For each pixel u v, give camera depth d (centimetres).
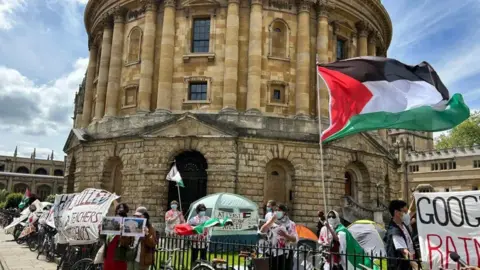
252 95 3697
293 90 3897
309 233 2053
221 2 3909
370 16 4650
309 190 3588
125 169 3706
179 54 3903
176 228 1716
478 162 7181
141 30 4128
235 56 3756
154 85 3925
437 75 1355
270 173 3666
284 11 3975
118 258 1165
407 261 989
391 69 1352
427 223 1028
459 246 987
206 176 3553
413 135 9238
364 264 1242
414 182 7844
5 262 2062
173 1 3931
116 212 1221
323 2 4047
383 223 3691
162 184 3500
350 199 3709
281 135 3600
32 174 12838
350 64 1365
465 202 1003
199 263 1380
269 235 1460
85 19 5041
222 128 3478
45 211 2355
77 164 4219
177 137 3531
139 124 3750
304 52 3891
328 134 1323
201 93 3844
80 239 1451
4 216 4372
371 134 4422
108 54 4409
